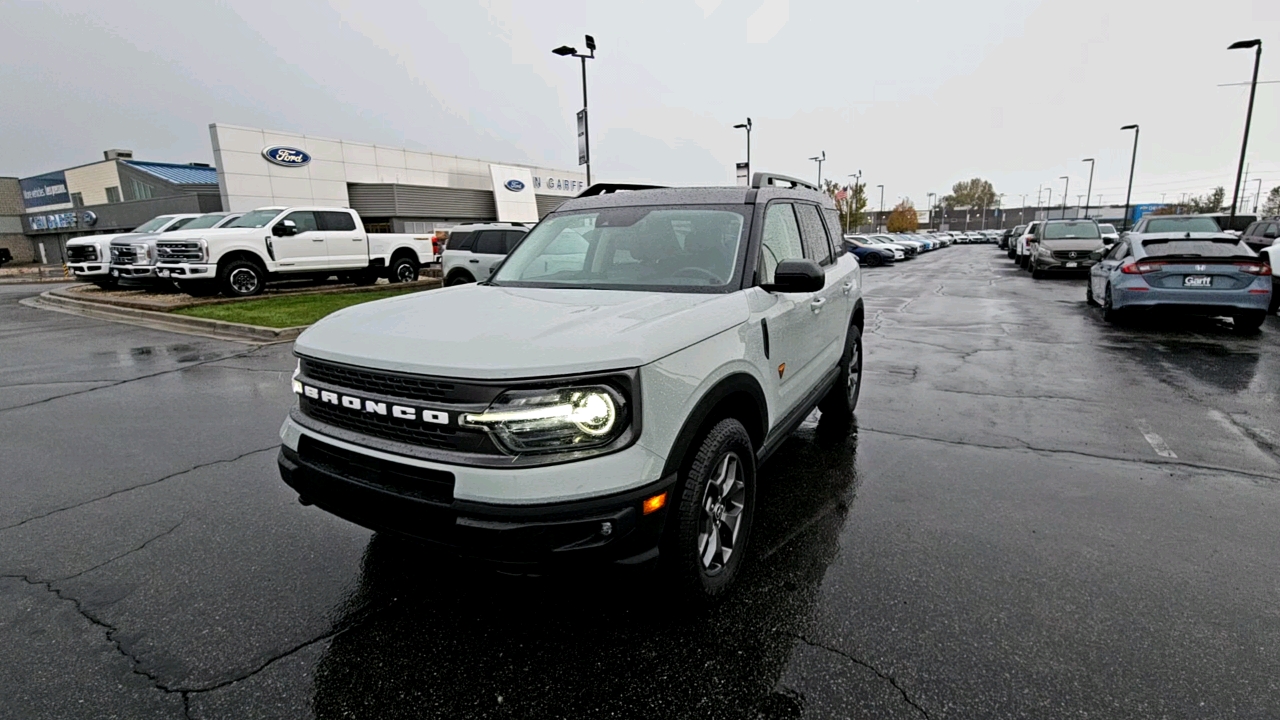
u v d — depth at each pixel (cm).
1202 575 289
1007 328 986
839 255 494
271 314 1123
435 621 264
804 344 369
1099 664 232
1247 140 2228
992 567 299
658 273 329
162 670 236
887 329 1001
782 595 279
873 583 287
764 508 365
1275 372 663
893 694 220
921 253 4575
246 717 214
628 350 218
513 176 4059
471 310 271
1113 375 664
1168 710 210
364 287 1645
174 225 1656
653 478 221
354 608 273
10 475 426
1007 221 12450
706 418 258
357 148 3303
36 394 639
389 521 232
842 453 452
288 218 1497
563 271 354
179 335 995
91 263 1617
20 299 1684
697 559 253
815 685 225
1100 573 292
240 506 374
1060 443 466
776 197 382
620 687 225
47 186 4444
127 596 283
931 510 360
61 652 245
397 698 222
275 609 273
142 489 401
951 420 525
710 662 237
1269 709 210
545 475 207
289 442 268
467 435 212
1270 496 371
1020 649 241
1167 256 895
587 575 220
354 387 240
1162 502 365
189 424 540
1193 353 763
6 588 290
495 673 233
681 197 370
